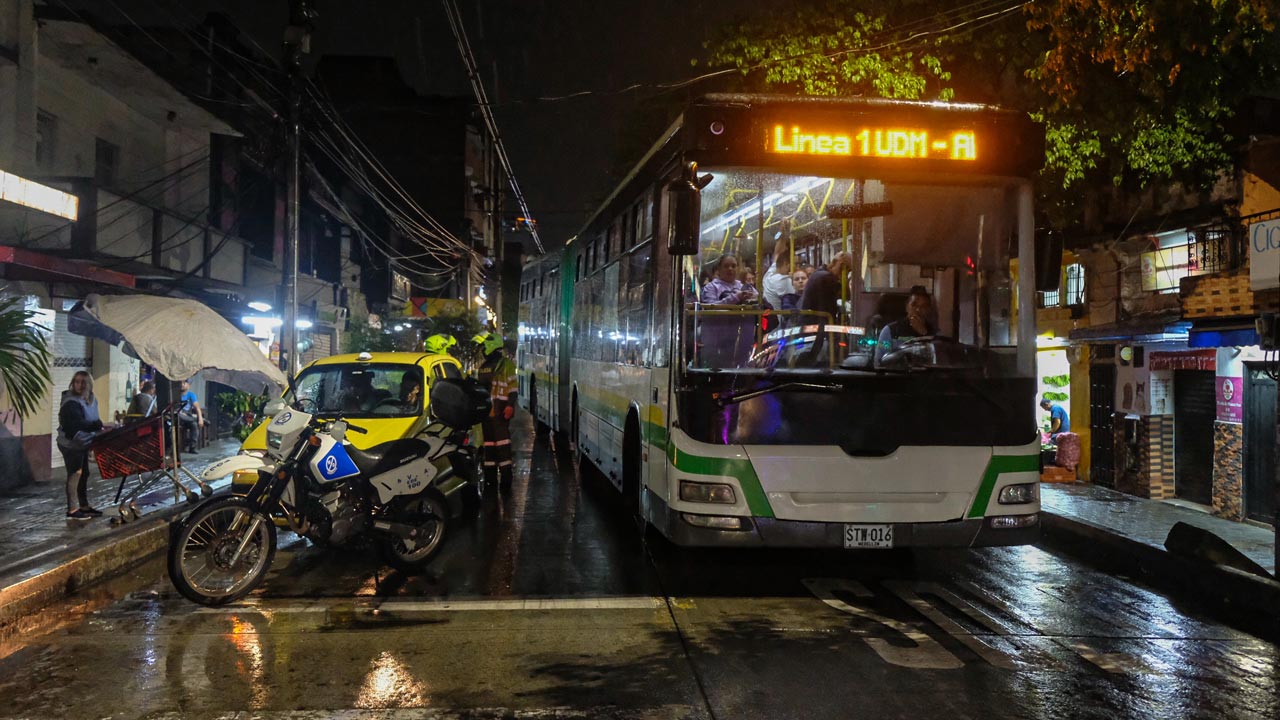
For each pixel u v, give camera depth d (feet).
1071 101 38.45
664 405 24.11
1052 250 24.14
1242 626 21.90
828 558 28.60
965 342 23.40
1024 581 26.43
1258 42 37.81
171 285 53.57
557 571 26.53
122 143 56.03
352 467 24.93
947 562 28.58
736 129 22.97
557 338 57.21
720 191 23.15
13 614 21.59
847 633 20.59
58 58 48.26
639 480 30.07
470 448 35.47
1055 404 51.11
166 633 20.40
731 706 16.12
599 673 17.81
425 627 20.89
